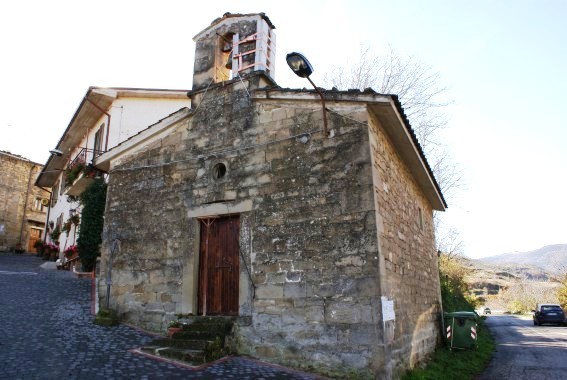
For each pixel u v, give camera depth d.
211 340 6.51
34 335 6.75
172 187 8.35
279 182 7.12
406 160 9.02
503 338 15.67
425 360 8.21
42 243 21.77
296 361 6.21
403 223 8.34
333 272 6.27
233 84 8.19
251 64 8.44
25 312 8.14
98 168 10.02
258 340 6.62
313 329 6.21
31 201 25.67
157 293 7.93
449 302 15.20
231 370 5.86
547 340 14.49
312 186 6.79
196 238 7.80
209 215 7.72
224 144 7.95
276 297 6.64
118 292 8.42
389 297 6.32
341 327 6.00
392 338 6.12
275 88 7.46
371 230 6.13
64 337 6.83
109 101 15.23
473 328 10.22
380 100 6.48
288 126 7.32
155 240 8.26
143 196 8.68
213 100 8.37
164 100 15.06
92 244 12.95
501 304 52.28
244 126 7.80
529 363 9.43
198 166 8.14
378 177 6.73
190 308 7.45
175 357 6.15
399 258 7.55
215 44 8.91
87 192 13.38
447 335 10.48
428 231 11.61
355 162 6.52
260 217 7.14
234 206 7.48
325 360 6.00
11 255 21.56
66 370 5.27
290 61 5.92
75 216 16.09
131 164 9.10
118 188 9.12
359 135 6.60
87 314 8.45
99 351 6.26
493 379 7.63
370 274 5.98
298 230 6.72
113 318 8.05
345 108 6.84
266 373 5.82
